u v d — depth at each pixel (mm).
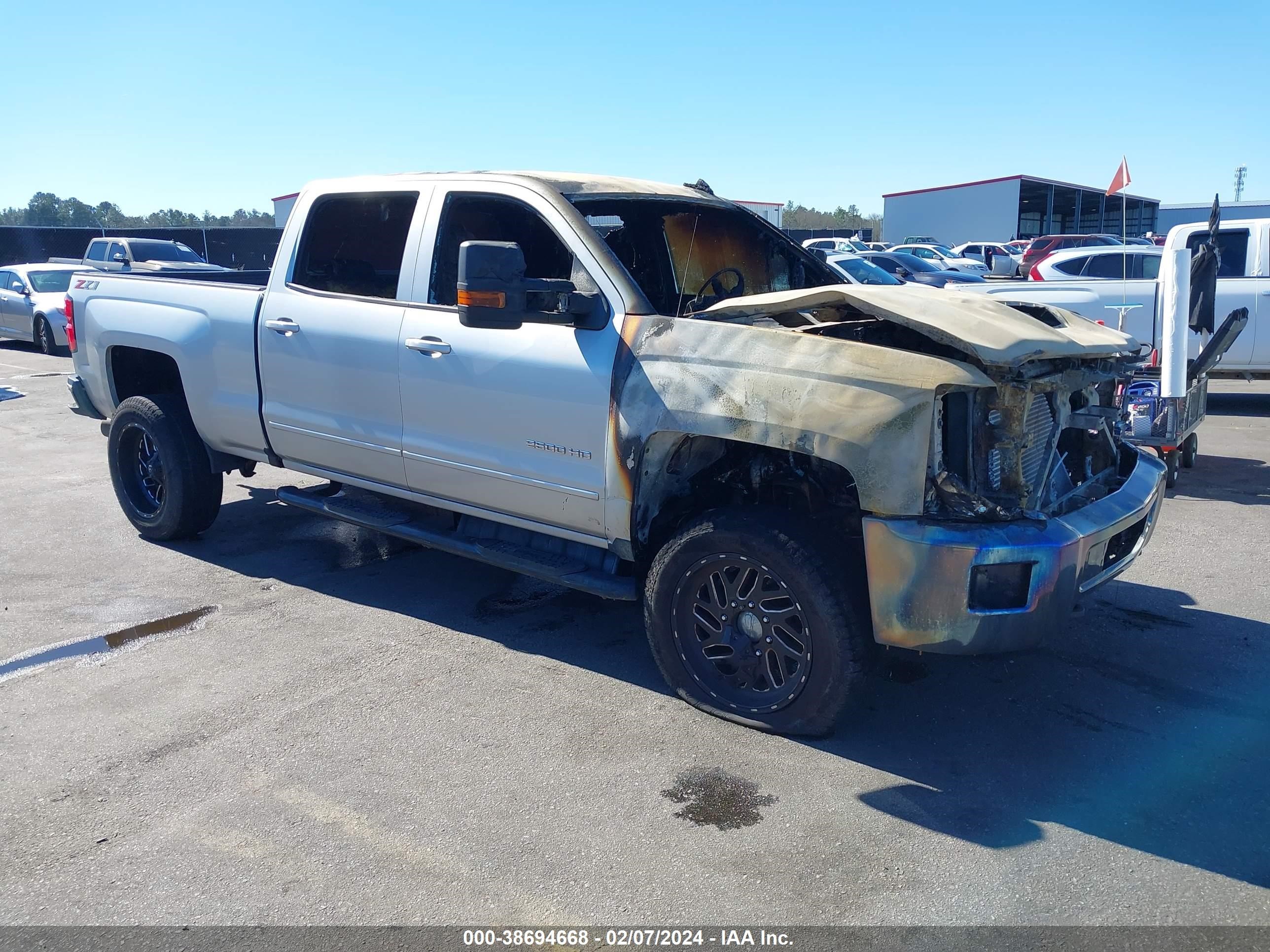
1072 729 3779
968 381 3209
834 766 3500
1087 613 4898
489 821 3154
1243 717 3859
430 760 3529
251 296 5215
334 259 5148
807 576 3447
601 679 4215
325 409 4883
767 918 2699
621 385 3787
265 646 4547
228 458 5832
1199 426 9891
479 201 4484
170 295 5641
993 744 3662
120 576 5500
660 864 2941
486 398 4199
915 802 3273
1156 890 2807
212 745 3633
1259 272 10281
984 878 2869
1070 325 4051
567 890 2818
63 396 12008
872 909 2734
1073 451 4066
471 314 3627
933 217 45094
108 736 3695
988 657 3354
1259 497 7047
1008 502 3379
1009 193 42031
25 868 2912
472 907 2746
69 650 4480
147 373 6262
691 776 3430
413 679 4199
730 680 3838
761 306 3707
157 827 3121
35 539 6172
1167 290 6059
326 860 2953
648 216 5098
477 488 4375
